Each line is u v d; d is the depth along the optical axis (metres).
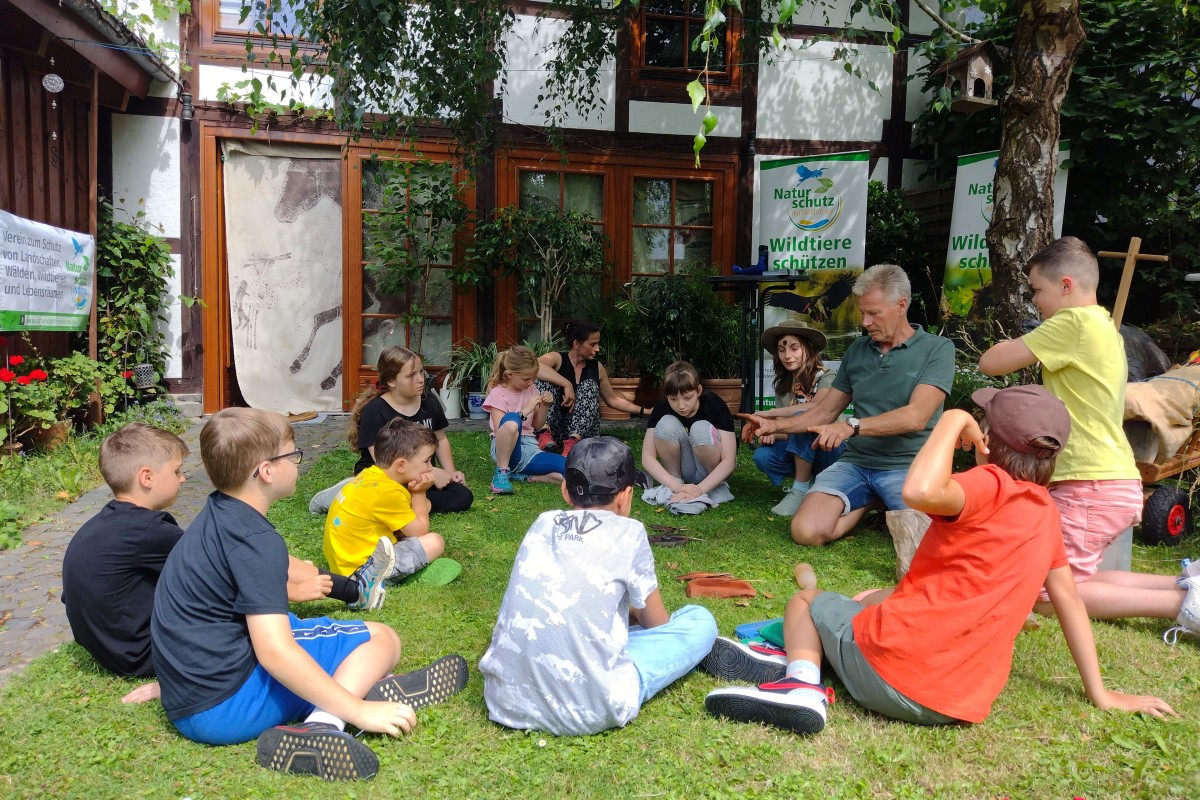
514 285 8.72
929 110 8.88
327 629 2.36
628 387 8.18
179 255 7.92
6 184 5.89
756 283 6.57
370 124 8.12
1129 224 7.88
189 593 2.14
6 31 5.78
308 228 8.28
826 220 7.51
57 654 2.79
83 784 2.01
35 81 6.35
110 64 6.60
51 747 2.18
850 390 4.40
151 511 2.57
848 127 9.24
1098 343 3.05
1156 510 4.09
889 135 9.29
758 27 7.73
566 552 2.26
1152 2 7.33
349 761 2.04
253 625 2.08
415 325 8.59
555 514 2.37
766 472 5.21
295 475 2.29
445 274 8.59
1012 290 5.13
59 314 6.13
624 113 8.80
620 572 2.26
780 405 5.32
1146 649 2.84
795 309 7.66
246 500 2.19
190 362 7.99
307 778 2.05
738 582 3.43
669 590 3.46
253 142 8.07
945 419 2.28
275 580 2.12
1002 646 2.28
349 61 5.80
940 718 2.29
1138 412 3.87
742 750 2.17
